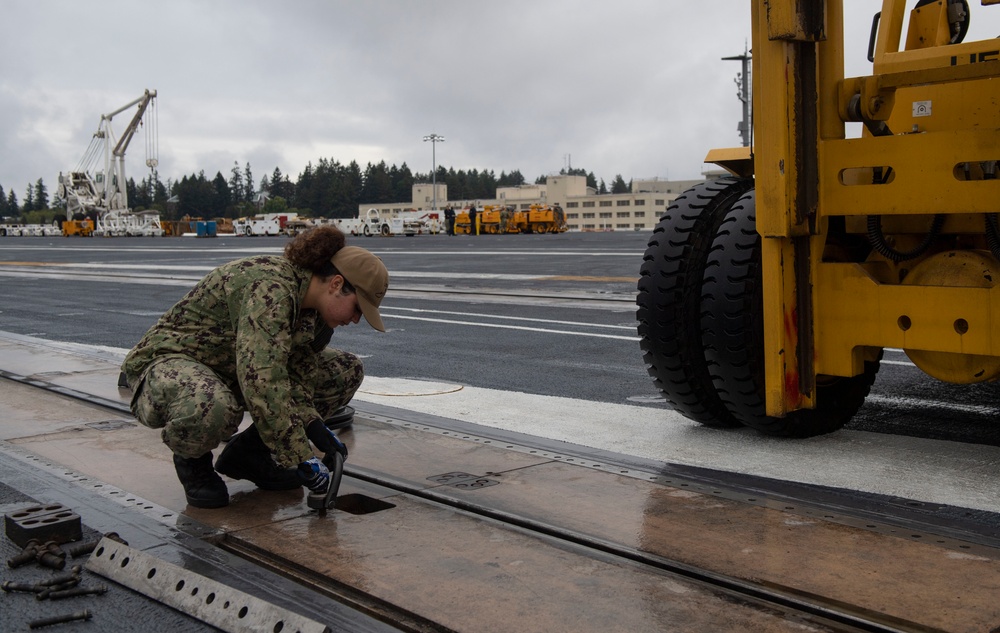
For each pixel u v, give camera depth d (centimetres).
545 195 17300
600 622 246
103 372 653
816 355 402
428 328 938
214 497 350
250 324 325
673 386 458
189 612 261
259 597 269
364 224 6241
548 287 1402
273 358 323
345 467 398
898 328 378
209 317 347
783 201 378
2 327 1035
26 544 307
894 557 286
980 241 391
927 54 378
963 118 388
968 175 374
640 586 270
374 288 337
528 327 926
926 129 400
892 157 369
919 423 483
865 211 377
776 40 372
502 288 1400
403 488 368
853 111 384
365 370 684
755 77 383
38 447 443
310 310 346
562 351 761
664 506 340
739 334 421
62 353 750
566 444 439
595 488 365
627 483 371
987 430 465
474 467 398
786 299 393
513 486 368
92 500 362
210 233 7312
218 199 18575
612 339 826
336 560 293
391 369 688
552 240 4153
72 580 282
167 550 307
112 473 400
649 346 457
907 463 402
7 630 252
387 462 407
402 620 251
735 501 346
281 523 332
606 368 673
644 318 454
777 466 398
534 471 390
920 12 421
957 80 367
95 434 469
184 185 18212
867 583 266
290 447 327
